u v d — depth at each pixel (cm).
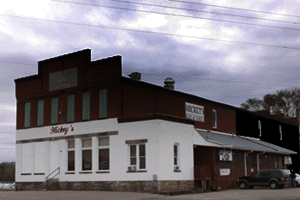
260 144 4209
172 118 2705
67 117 3070
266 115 4853
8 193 2730
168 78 3691
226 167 3244
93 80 2948
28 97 3372
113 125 2777
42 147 3192
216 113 3872
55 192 2694
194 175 2931
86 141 2948
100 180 2784
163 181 2541
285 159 4762
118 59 2825
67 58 3147
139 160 2636
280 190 2919
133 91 2872
